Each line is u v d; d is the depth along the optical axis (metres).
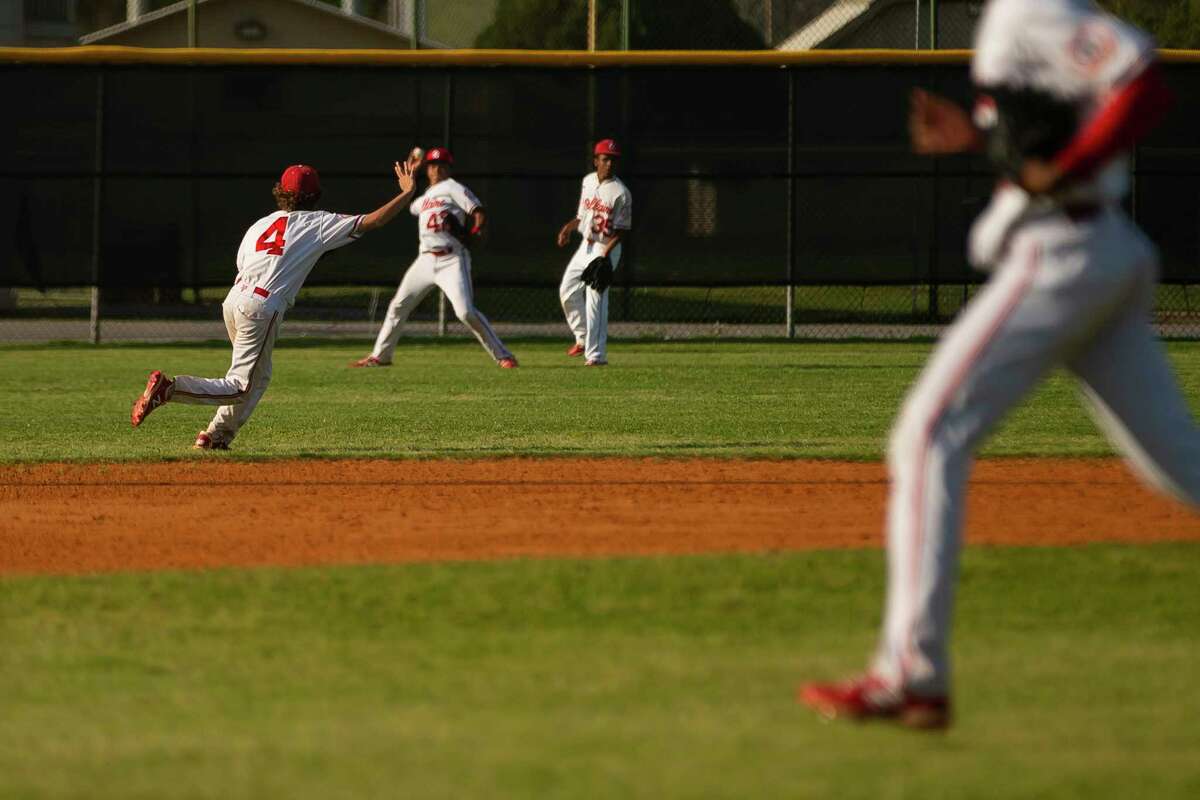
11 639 16.72
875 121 59.94
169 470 29.70
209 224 59.72
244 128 59.41
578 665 15.51
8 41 81.62
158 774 12.34
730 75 60.00
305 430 36.25
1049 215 12.92
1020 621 17.08
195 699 14.48
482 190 60.28
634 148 60.28
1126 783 11.98
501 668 15.44
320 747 12.99
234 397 30.89
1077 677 14.94
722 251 60.69
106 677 15.27
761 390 45.19
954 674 15.04
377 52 59.38
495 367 52.69
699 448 32.78
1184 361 53.03
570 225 55.31
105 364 54.16
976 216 60.00
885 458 31.16
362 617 17.53
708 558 20.34
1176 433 14.10
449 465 30.33
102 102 58.97
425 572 19.64
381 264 60.22
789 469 29.72
